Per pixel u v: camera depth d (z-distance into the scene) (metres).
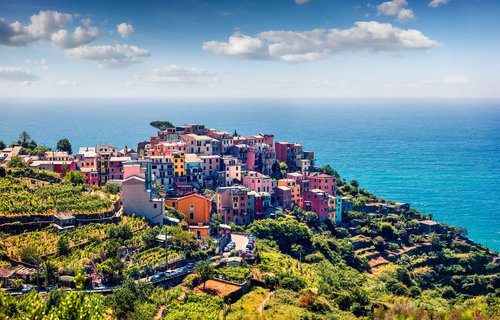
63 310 89.88
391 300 195.12
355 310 176.25
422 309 172.25
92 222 198.75
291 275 197.50
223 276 182.50
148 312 145.00
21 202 197.25
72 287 157.25
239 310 164.00
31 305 93.38
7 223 183.62
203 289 173.00
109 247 177.75
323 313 169.12
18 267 164.50
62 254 174.75
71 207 199.12
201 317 146.75
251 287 183.25
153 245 191.75
